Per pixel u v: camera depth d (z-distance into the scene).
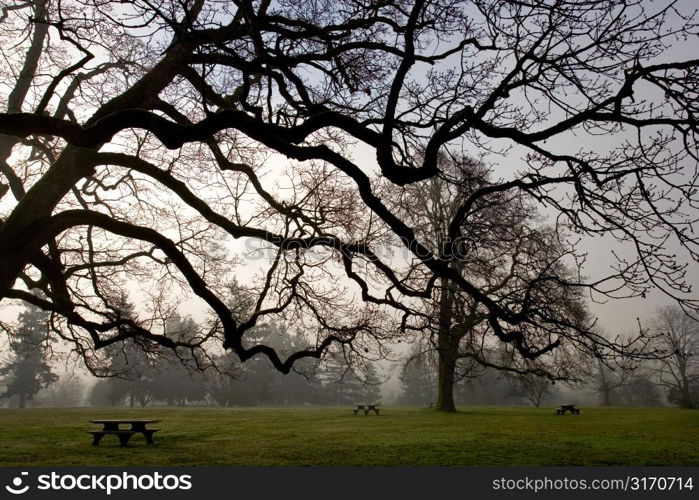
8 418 26.98
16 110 12.31
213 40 7.10
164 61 9.89
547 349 6.87
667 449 14.53
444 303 10.44
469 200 7.49
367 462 12.42
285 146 7.03
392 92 6.57
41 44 13.04
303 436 18.38
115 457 13.25
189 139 6.87
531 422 24.72
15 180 11.73
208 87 10.47
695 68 6.25
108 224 8.57
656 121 6.29
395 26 9.22
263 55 7.64
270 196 11.55
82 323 10.55
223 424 23.91
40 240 8.19
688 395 53.09
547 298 7.26
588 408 43.88
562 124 6.50
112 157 9.21
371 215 11.54
